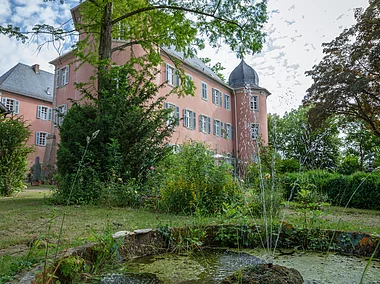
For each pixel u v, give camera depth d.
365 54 15.07
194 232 3.31
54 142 20.89
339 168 14.05
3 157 9.42
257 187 5.95
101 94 8.48
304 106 17.50
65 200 6.73
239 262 2.79
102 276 2.31
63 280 1.98
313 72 17.52
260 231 3.49
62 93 20.84
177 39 11.31
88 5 10.52
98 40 11.77
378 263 2.76
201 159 6.26
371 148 23.22
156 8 10.41
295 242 3.40
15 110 27.86
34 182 17.58
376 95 15.23
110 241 2.61
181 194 5.49
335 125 18.53
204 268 2.59
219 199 5.40
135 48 17.00
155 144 8.20
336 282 2.22
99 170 7.40
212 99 26.41
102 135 7.61
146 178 7.57
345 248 3.18
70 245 2.70
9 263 2.11
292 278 2.13
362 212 6.93
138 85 9.03
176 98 21.50
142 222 4.21
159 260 2.83
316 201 4.62
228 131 28.02
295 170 11.38
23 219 4.43
